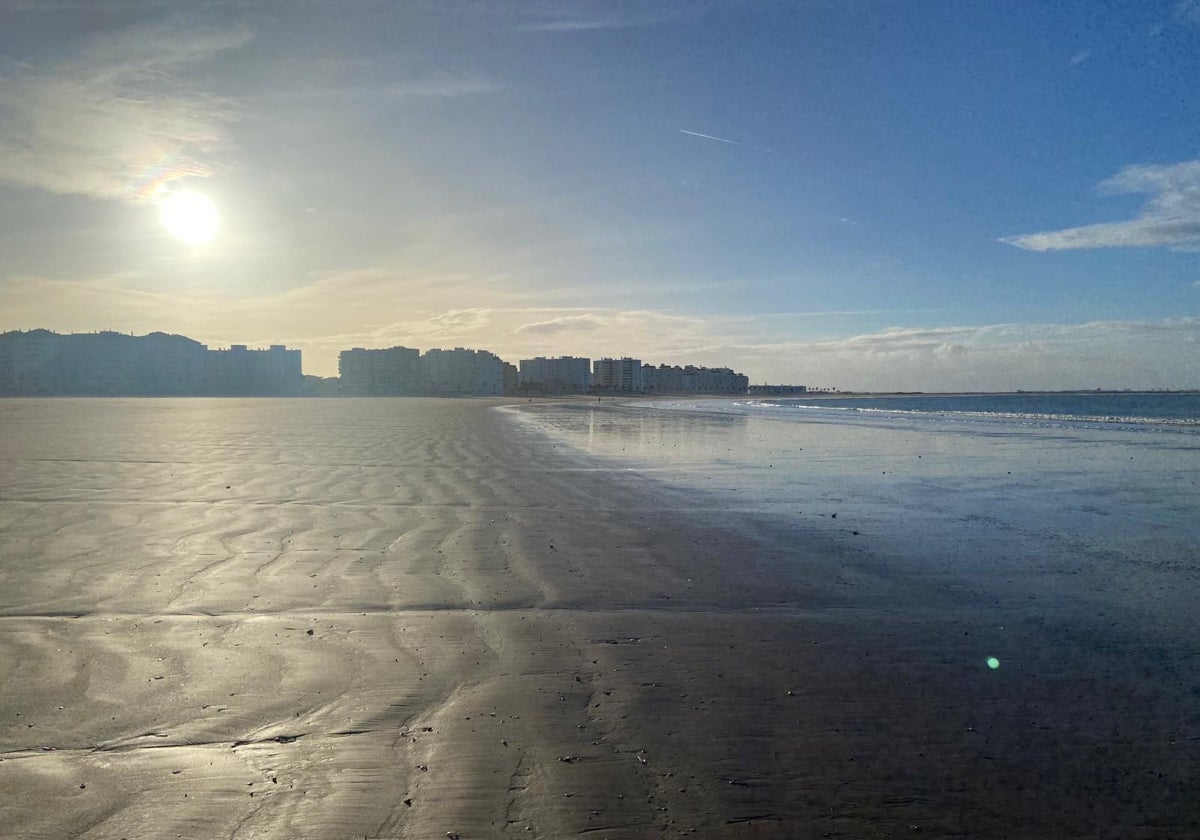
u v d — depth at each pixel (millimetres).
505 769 3896
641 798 3643
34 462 17359
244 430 30234
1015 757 4086
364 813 3488
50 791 3656
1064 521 11172
